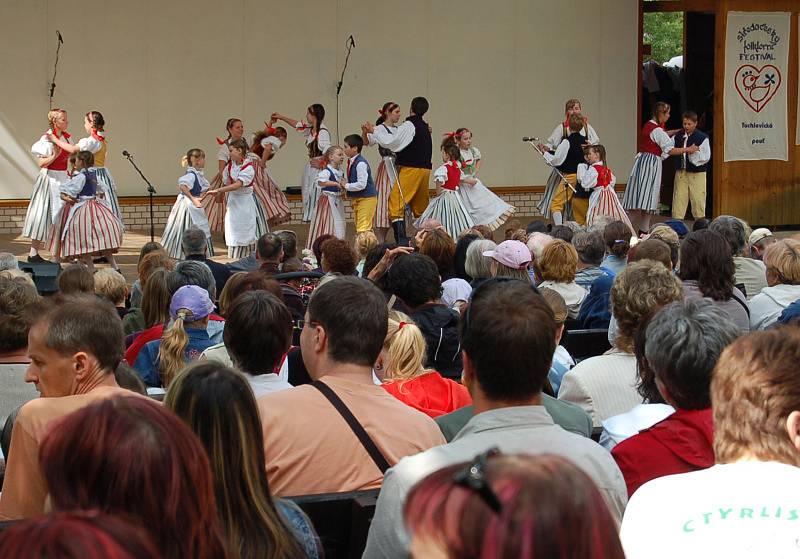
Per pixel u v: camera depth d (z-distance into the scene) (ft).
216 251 42.27
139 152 49.26
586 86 54.85
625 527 6.74
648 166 46.68
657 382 9.20
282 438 9.39
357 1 51.55
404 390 12.17
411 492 3.91
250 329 11.07
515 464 3.84
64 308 10.14
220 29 49.88
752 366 6.77
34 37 47.50
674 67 59.67
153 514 5.33
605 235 24.08
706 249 16.87
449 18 52.80
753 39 49.37
